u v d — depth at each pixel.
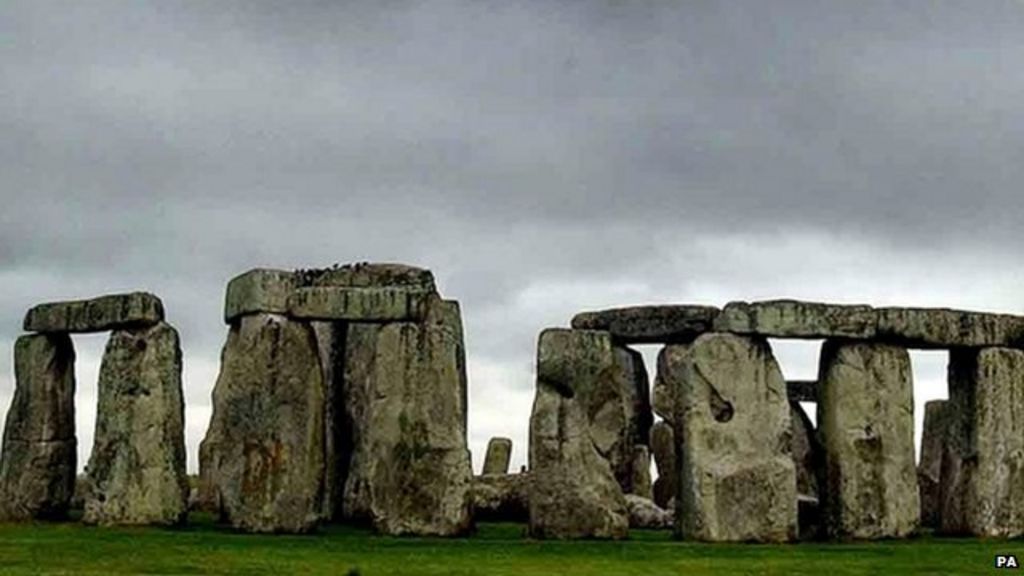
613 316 43.97
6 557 30.34
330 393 42.53
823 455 38.03
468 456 36.88
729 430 36.62
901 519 37.91
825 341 38.19
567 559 31.47
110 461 38.22
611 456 36.28
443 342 37.09
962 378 39.66
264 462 36.03
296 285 37.53
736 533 36.12
